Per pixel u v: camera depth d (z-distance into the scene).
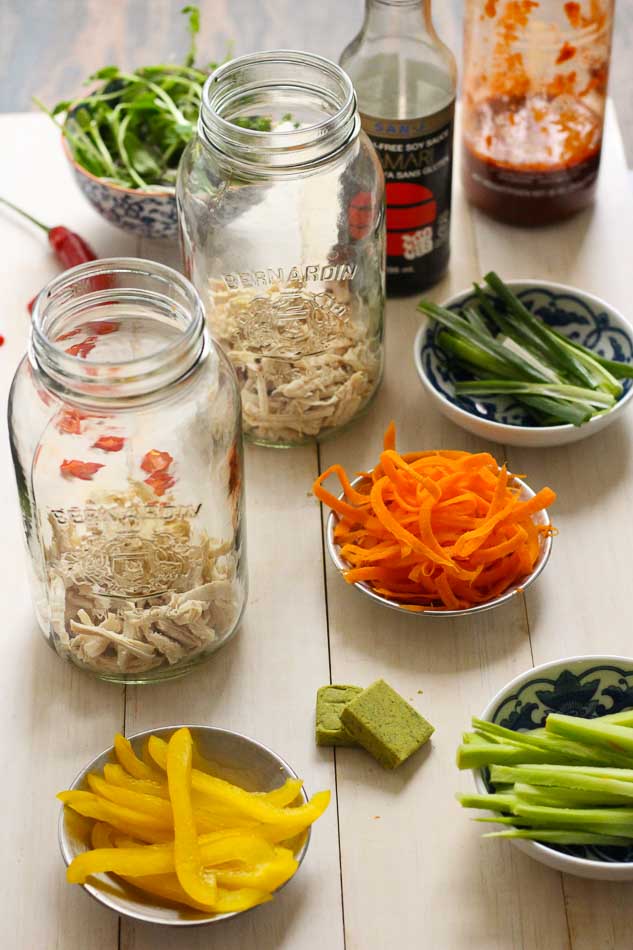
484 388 0.98
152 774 0.83
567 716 0.82
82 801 0.81
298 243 0.95
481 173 1.09
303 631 0.90
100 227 1.10
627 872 0.78
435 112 0.99
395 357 1.03
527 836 0.79
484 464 0.90
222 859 0.79
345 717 0.85
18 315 1.04
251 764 0.83
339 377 0.96
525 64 1.07
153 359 0.80
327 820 0.84
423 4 0.99
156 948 0.80
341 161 0.92
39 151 1.15
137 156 1.07
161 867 0.79
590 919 0.81
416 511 0.89
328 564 0.93
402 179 1.01
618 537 0.94
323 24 1.62
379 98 1.00
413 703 0.87
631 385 0.98
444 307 1.01
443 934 0.81
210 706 0.88
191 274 0.96
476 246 1.09
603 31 1.05
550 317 1.02
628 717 0.83
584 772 0.80
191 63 1.14
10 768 0.86
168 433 0.84
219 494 0.86
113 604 0.85
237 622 0.89
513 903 0.81
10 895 0.82
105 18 1.63
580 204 1.09
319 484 0.90
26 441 0.84
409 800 0.84
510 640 0.90
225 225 0.94
